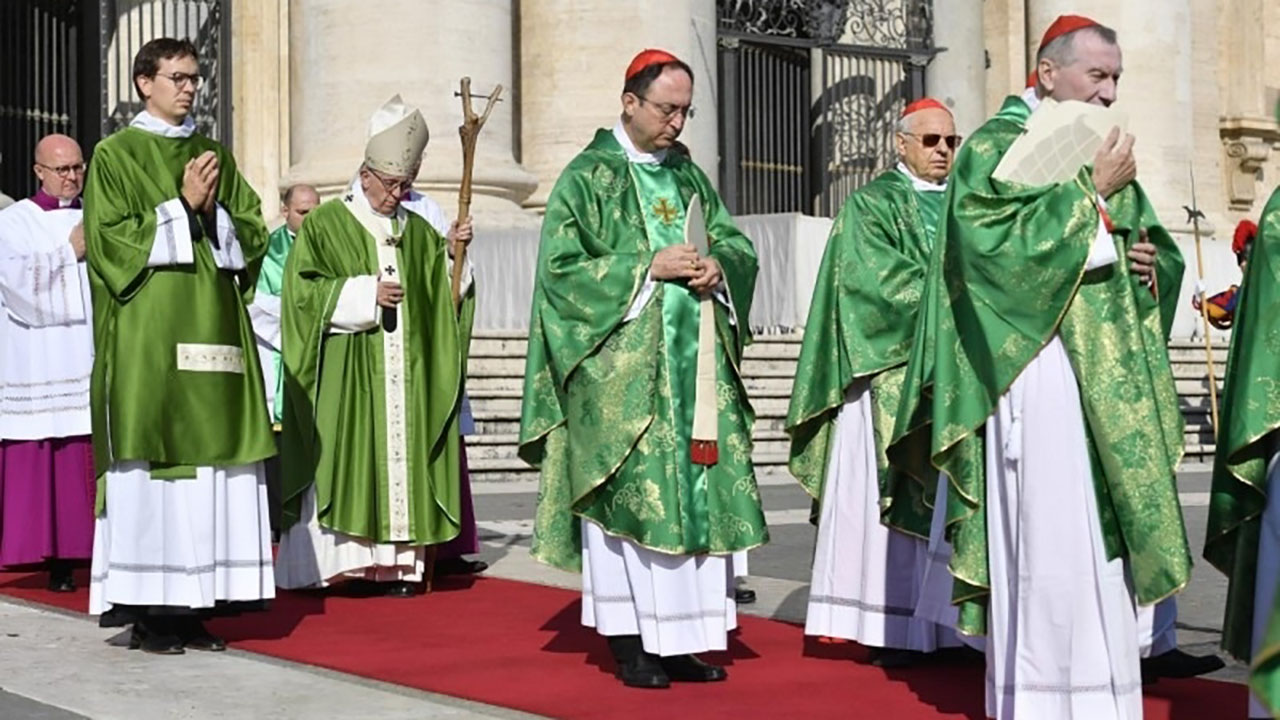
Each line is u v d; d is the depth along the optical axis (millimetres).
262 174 24078
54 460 10961
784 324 22188
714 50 23984
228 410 8773
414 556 10930
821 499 8977
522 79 22984
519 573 11852
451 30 20578
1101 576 6637
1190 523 14445
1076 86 6926
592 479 8000
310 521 10961
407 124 11180
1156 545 6590
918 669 8383
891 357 8719
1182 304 26406
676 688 7914
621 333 8086
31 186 23031
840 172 26141
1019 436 6695
